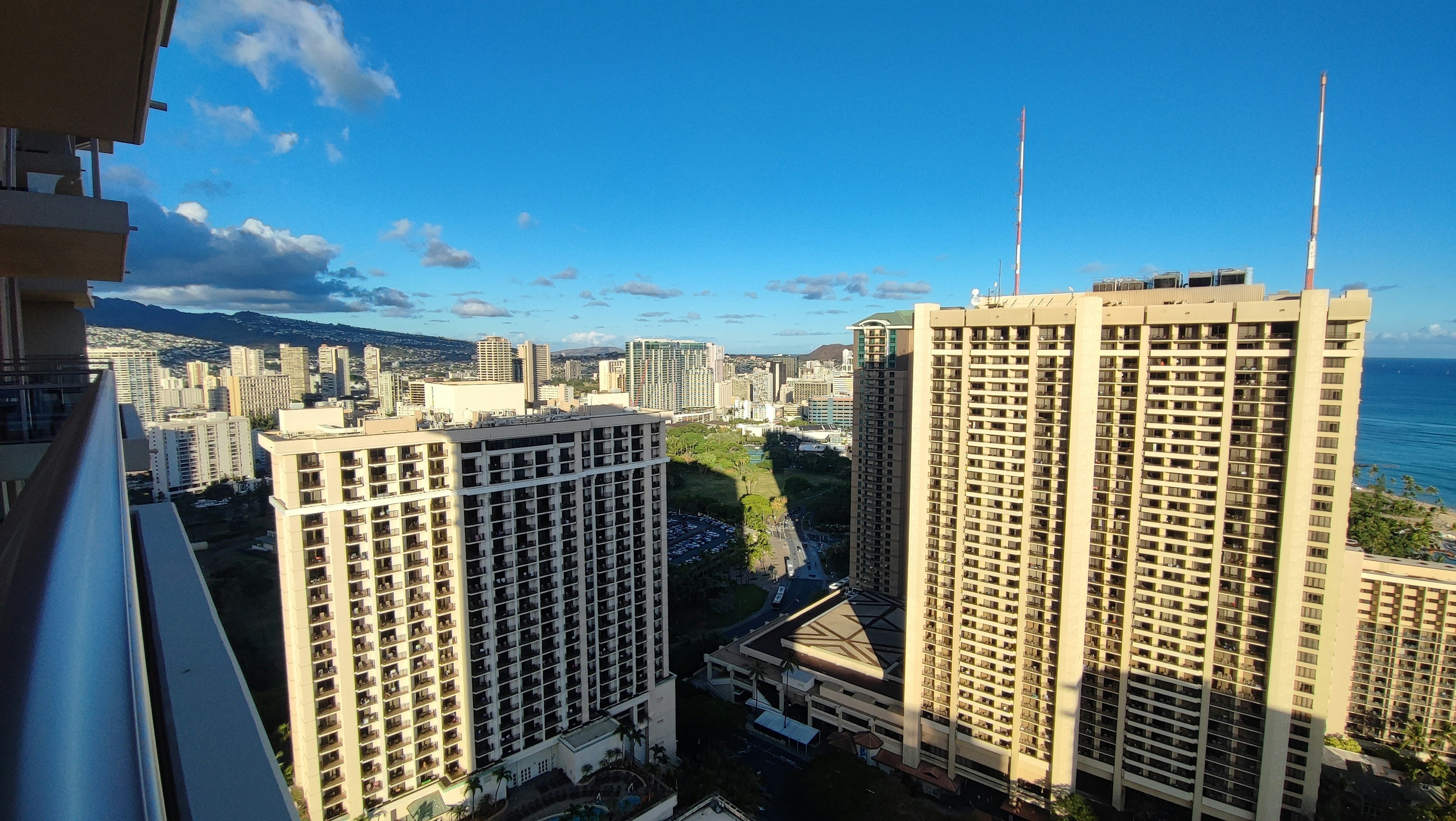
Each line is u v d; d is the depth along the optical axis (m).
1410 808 99.94
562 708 108.81
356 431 96.69
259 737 11.44
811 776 112.75
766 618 197.25
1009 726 109.69
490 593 99.81
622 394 126.25
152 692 12.72
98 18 16.59
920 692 117.75
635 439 115.75
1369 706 129.62
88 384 26.94
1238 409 92.38
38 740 3.67
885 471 184.00
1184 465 96.69
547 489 104.69
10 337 35.31
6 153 25.05
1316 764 95.31
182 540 20.89
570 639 109.31
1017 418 104.81
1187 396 95.19
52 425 25.92
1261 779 94.44
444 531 95.88
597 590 112.00
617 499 113.81
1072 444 98.94
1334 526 90.81
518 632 102.88
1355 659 130.88
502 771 100.56
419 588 94.94
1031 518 104.31
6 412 25.20
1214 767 98.12
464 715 98.88
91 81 19.70
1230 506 93.81
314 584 88.12
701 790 109.38
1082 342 97.00
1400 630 126.50
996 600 108.50
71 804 3.22
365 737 92.62
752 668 145.62
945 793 114.75
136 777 4.12
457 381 131.12
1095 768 107.75
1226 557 94.88
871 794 107.88
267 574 179.00
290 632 89.19
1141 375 97.62
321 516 87.81
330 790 90.69
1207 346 93.81
